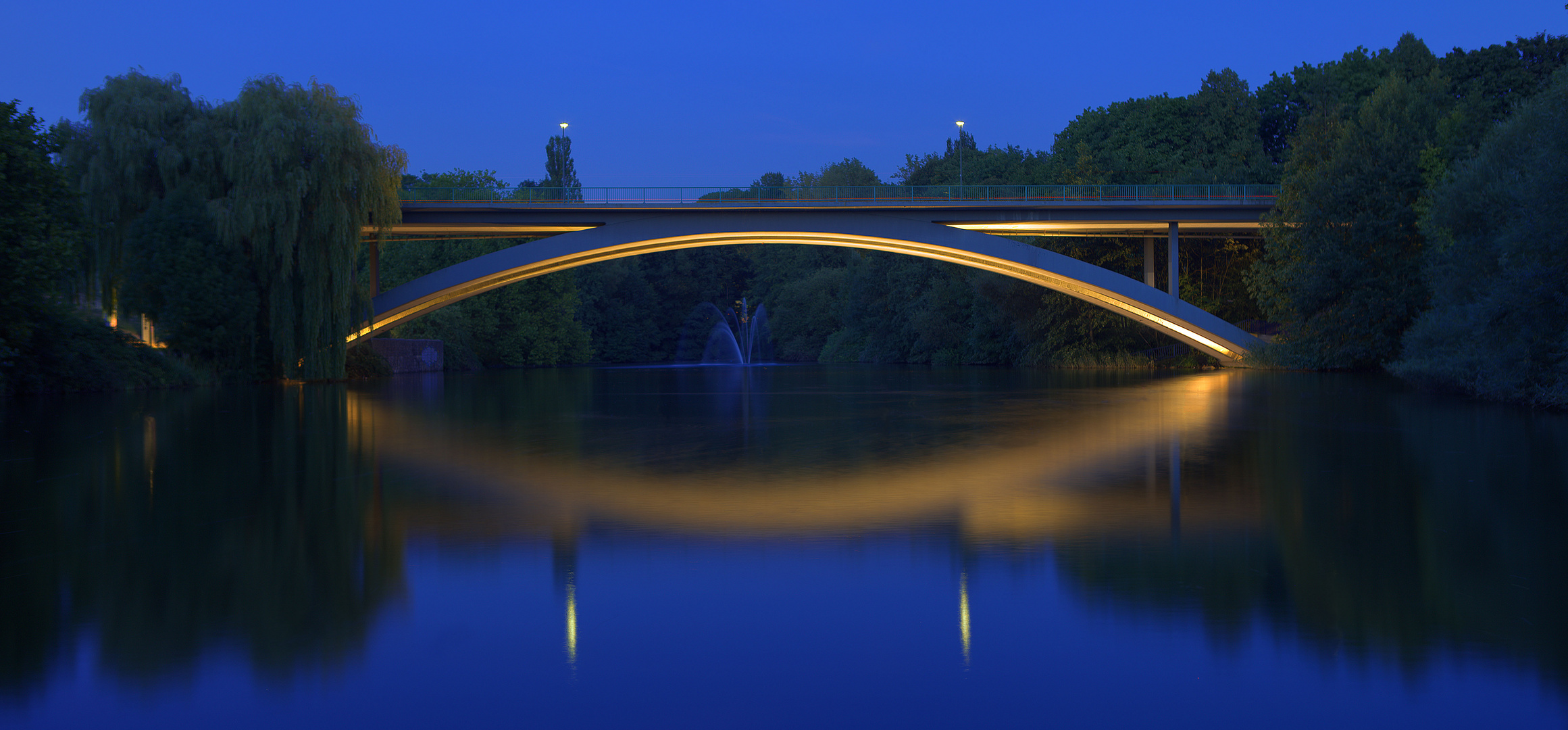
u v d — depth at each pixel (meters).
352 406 23.64
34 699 4.34
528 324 69.81
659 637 5.19
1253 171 52.88
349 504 9.33
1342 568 6.49
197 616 5.57
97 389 28.59
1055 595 5.88
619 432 17.03
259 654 4.92
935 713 4.17
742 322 99.69
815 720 4.11
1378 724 4.02
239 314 32.84
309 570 6.64
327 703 4.31
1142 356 53.09
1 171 20.64
